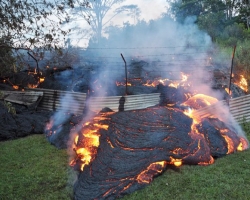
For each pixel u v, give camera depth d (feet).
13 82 33.94
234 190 14.43
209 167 17.16
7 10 17.75
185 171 16.79
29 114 28.30
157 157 16.75
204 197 14.03
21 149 21.75
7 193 15.38
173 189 14.89
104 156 16.79
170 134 18.58
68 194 15.07
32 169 18.07
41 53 20.26
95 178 15.20
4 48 19.06
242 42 51.70
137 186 15.03
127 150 17.21
